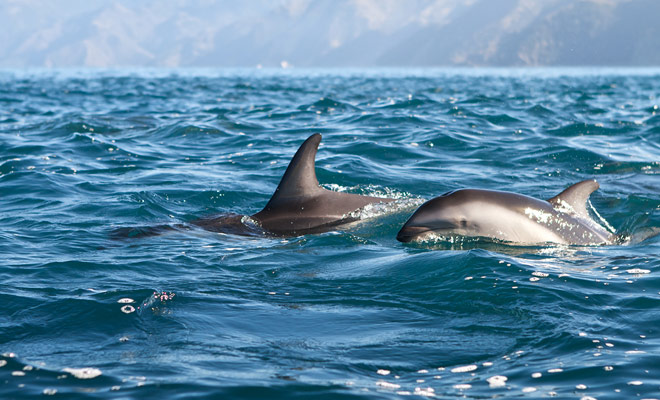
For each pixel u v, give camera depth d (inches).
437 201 436.5
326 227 478.0
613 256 408.5
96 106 1596.9
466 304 322.0
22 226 487.8
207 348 271.4
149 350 269.3
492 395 231.6
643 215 515.8
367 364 257.6
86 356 262.5
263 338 283.0
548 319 301.0
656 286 346.0
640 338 279.9
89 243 444.5
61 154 826.8
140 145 909.8
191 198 589.9
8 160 762.2
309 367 254.4
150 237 460.8
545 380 242.4
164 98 1899.6
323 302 328.8
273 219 492.1
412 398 229.3
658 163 735.1
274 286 354.9
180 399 227.6
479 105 1508.4
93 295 331.6
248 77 4146.2
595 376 244.5
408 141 905.5
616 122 1138.7
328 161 746.8
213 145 914.7
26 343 275.3
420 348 272.5
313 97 1903.3
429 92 2209.6
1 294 332.5
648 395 230.4
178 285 354.6
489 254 387.5
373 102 1660.9
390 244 439.2
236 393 232.2
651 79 3735.2
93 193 605.9
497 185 648.4
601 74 5295.3
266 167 739.4
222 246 439.5
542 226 434.3
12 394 230.8
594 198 576.7
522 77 4210.1
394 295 337.4
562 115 1279.5
